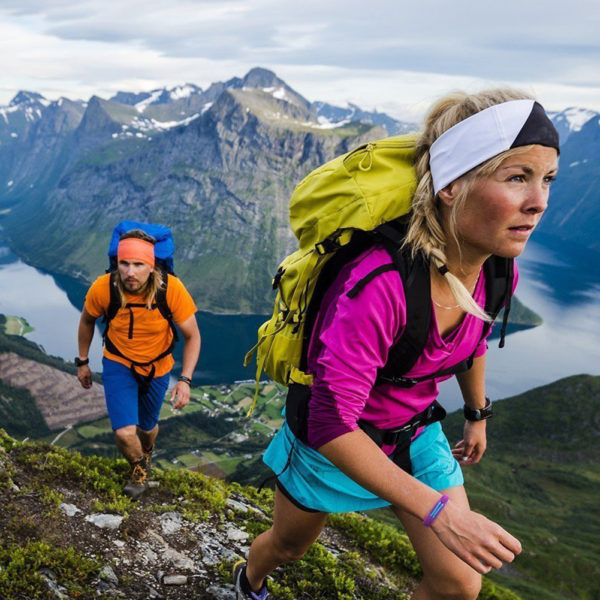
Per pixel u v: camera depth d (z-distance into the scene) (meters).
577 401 197.00
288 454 2.89
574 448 177.50
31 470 5.70
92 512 5.19
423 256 2.09
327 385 2.09
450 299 2.21
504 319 2.46
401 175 2.12
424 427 2.86
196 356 5.81
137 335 5.47
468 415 3.27
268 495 7.61
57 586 4.02
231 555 5.09
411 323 2.12
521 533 114.44
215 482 6.96
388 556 6.14
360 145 2.24
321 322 2.31
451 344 2.33
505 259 2.33
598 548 111.62
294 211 2.41
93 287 5.45
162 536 5.15
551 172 1.89
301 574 4.99
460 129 1.91
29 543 4.38
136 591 4.29
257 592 3.68
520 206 1.86
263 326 2.83
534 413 196.88
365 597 5.05
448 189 1.99
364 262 2.13
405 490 2.02
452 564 2.48
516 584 93.31
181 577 4.54
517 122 1.81
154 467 6.70
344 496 2.73
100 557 4.57
